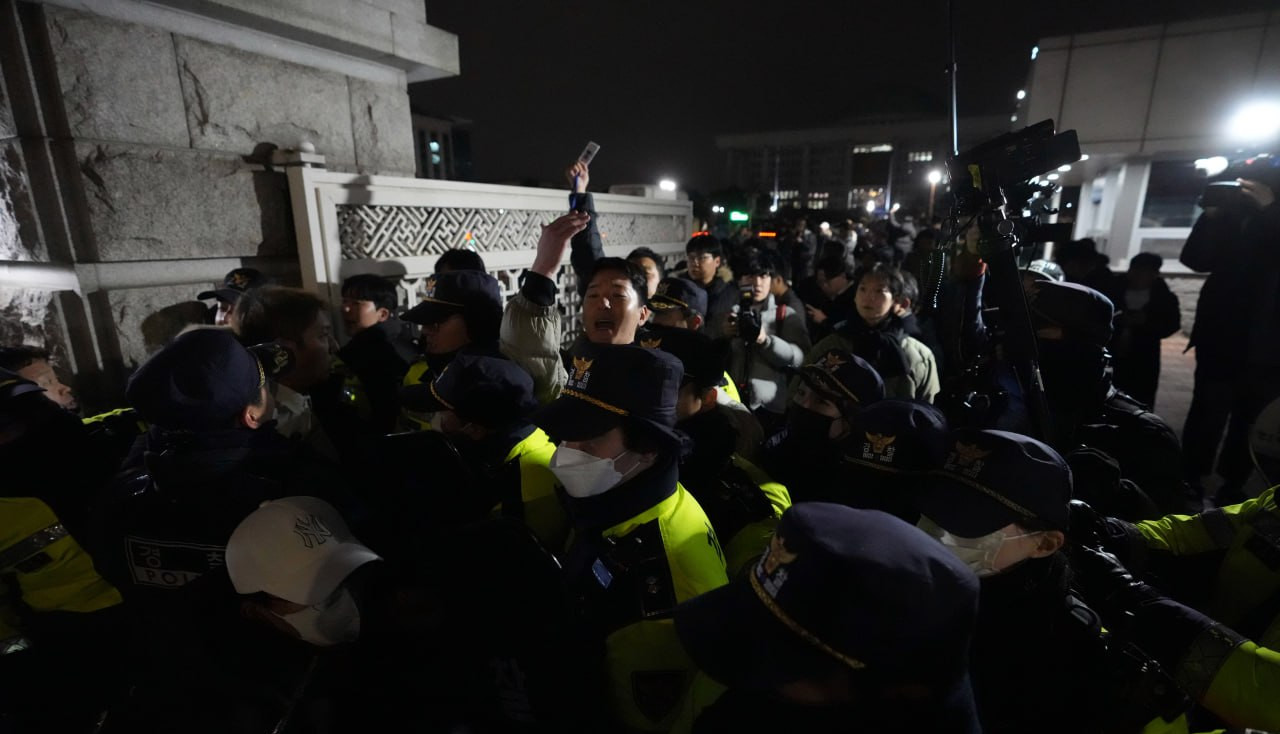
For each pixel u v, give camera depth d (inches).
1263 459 58.0
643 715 45.4
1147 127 430.3
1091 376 80.2
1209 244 145.7
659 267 152.3
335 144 132.9
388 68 145.8
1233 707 41.2
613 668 45.9
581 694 42.6
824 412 74.5
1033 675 42.3
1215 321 145.0
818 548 28.2
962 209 71.0
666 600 46.4
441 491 57.5
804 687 29.2
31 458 56.9
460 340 91.0
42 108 89.7
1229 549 58.9
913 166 2610.7
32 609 59.3
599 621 48.0
